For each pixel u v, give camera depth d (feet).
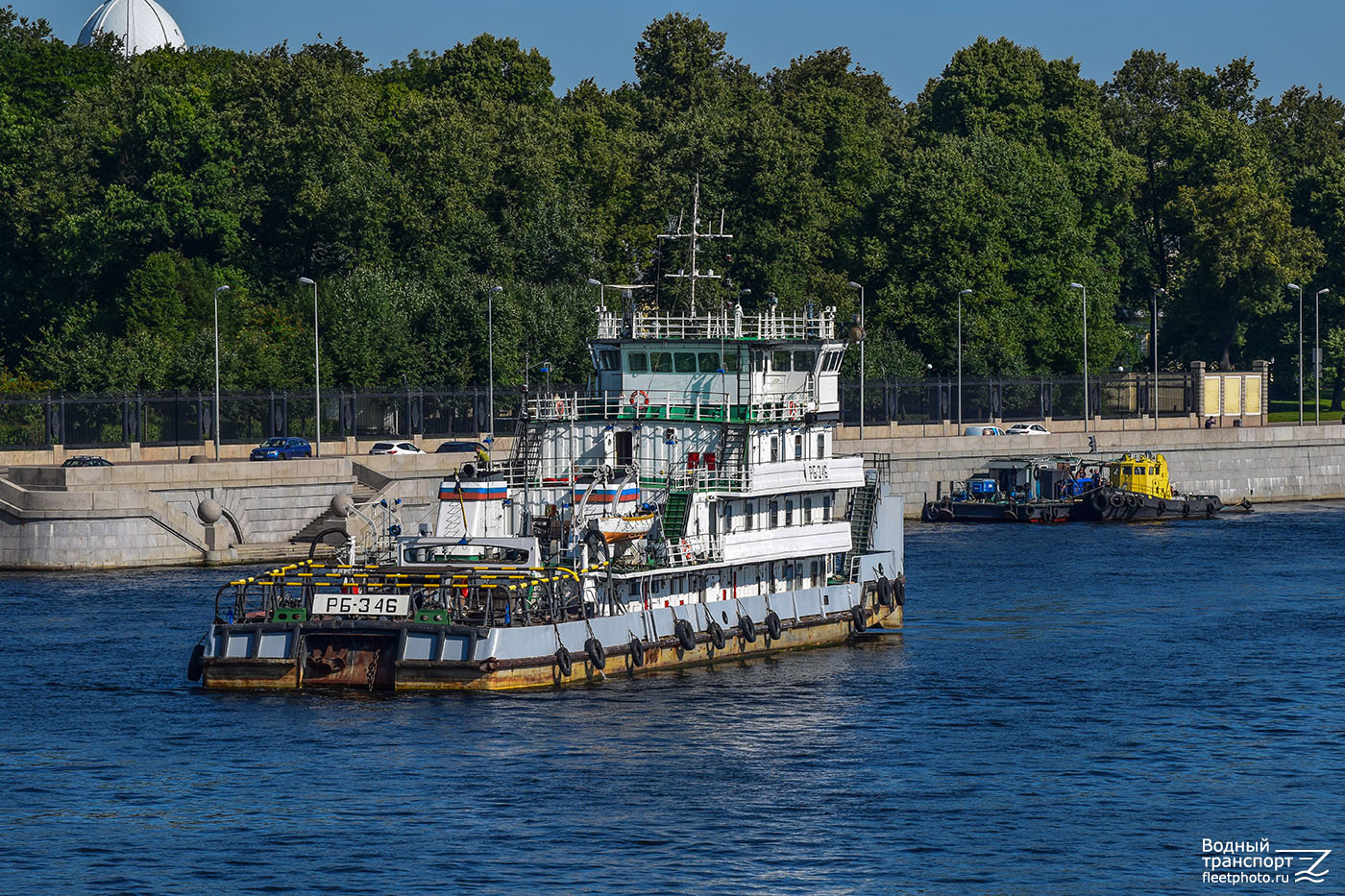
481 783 357.00
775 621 478.18
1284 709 437.17
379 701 411.13
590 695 421.59
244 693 422.82
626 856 318.86
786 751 385.70
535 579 408.26
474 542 424.87
